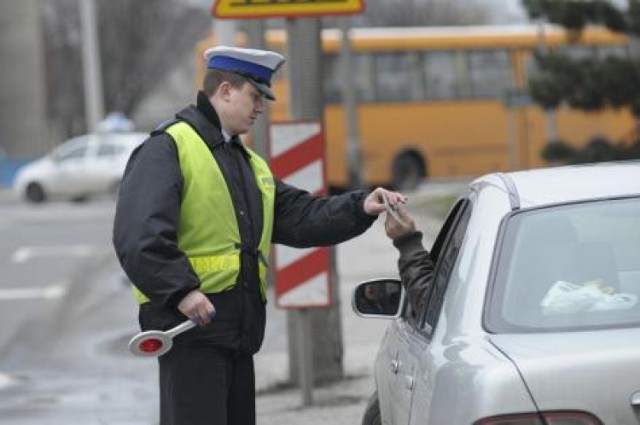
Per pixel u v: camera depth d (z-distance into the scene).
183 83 166.12
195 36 141.00
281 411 21.17
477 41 73.75
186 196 11.43
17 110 134.38
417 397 9.82
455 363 8.84
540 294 9.25
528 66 73.44
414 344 10.85
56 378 26.20
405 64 73.56
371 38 73.12
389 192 12.19
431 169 73.75
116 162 80.06
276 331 30.81
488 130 74.06
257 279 11.80
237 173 11.81
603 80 44.22
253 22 29.59
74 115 147.00
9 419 21.78
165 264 10.90
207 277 11.43
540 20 46.44
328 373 23.27
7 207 78.62
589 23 45.53
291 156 20.27
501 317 9.16
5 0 134.62
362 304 12.73
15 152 134.00
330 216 12.36
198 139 11.58
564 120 73.81
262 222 11.91
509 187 10.47
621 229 9.65
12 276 44.28
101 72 136.75
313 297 20.66
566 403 8.02
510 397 8.10
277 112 62.75
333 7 20.31
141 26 137.75
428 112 73.62
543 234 9.70
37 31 135.00
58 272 44.84
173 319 11.30
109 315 35.19
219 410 11.47
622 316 9.01
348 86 65.06
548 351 8.41
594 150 49.03
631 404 7.98
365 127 72.94
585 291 9.23
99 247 51.50
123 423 21.20
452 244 11.01
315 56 22.38
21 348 30.55
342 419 20.17
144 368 27.14
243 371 11.88
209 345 11.42
